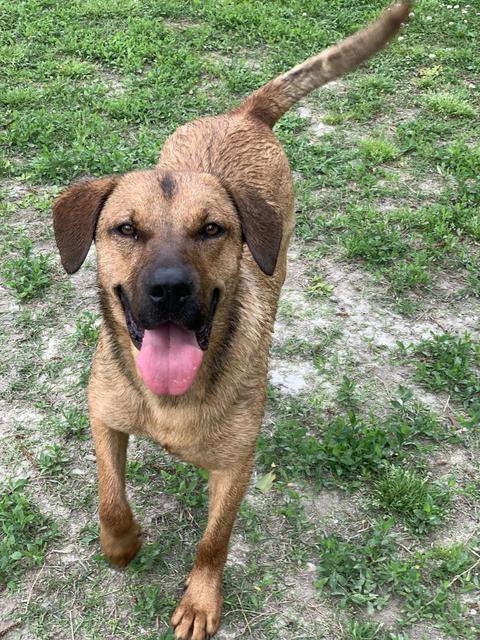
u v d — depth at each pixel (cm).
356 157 142
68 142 139
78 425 86
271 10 202
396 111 162
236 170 85
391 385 96
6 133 140
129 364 65
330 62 95
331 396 94
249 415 66
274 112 97
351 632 68
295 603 71
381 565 73
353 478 83
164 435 66
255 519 78
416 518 78
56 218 68
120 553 71
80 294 106
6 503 75
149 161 133
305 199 129
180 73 165
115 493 68
